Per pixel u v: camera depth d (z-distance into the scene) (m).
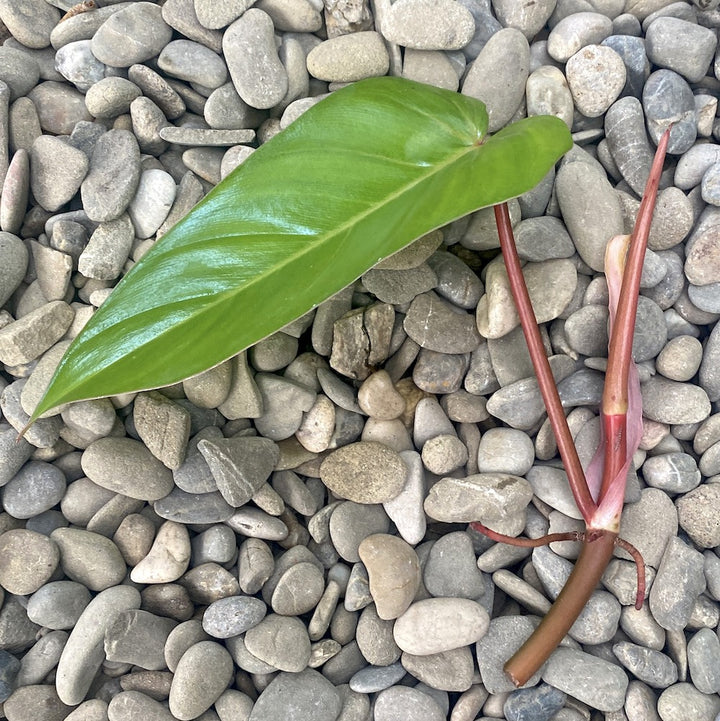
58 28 0.39
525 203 0.39
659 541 0.38
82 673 0.35
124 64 0.39
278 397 0.38
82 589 0.36
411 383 0.40
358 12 0.39
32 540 0.36
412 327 0.38
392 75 0.40
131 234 0.38
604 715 0.37
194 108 0.40
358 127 0.32
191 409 0.38
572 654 0.36
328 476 0.38
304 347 0.40
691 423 0.39
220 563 0.37
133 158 0.38
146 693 0.36
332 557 0.38
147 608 0.37
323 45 0.39
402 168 0.31
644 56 0.39
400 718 0.36
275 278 0.30
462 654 0.37
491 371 0.39
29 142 0.38
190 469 0.37
